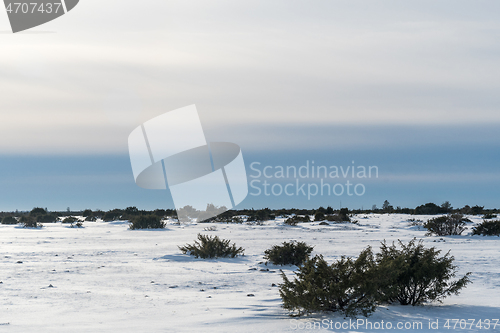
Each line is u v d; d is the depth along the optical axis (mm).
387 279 8938
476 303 9945
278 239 31734
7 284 13422
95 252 23734
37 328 7980
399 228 45031
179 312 9445
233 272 16281
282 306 9562
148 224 47031
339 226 47656
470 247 24625
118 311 9617
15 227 51406
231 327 7973
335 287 8703
